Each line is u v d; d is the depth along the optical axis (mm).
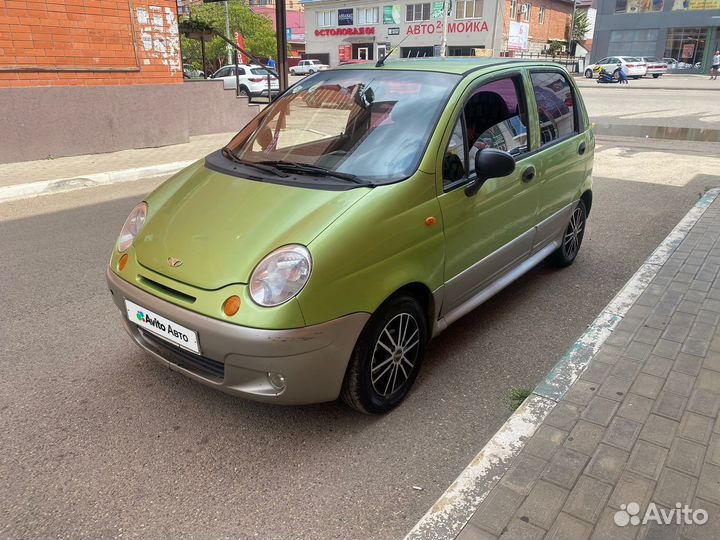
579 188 4699
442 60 3859
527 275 4871
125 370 3359
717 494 2273
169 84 10281
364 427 2875
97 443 2740
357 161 3021
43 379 3258
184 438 2781
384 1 48062
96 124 9430
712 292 4105
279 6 10930
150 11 9742
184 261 2639
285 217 2641
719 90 25656
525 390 3135
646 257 5266
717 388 2969
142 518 2307
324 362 2500
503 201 3525
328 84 3744
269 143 3455
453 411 3014
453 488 2357
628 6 43875
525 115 3869
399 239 2744
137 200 7203
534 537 2090
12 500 2383
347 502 2395
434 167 2967
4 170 8156
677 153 10320
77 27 8875
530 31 46844
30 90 8531
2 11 8055
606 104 19359
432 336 3227
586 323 4012
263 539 2209
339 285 2484
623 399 2893
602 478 2363
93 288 4508
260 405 3045
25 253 5270
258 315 2367
